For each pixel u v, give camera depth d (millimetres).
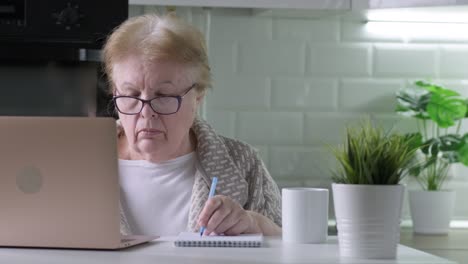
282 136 2920
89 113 2189
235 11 2891
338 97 2934
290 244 1470
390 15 2727
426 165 2674
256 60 2906
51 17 2143
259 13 2801
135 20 1791
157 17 1803
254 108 2910
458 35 2943
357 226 1286
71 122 1291
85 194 1309
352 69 2932
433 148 2652
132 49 1727
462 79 2947
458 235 2639
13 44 2131
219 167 1934
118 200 1317
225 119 2902
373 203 1277
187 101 1771
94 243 1332
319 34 2922
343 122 2934
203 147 1934
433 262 1258
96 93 2174
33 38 2137
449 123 2711
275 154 2920
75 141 1292
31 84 2199
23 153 1311
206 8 2805
